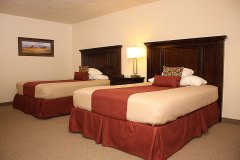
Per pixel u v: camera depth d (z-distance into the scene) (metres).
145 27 4.35
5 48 5.00
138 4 4.32
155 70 4.20
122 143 2.30
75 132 2.95
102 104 2.48
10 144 2.56
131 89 2.84
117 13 4.87
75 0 4.03
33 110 3.90
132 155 2.23
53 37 5.88
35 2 4.12
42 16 5.26
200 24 3.56
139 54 4.23
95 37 5.50
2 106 4.90
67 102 3.98
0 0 3.99
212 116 3.13
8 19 5.01
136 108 2.13
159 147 2.00
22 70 5.31
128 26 4.67
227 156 2.17
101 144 2.53
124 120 2.29
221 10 3.32
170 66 3.97
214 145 2.46
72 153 2.29
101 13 5.01
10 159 2.16
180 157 2.16
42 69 5.70
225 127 3.13
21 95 4.42
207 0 3.46
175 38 3.89
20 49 5.23
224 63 3.34
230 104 3.33
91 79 4.94
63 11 4.81
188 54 3.71
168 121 2.12
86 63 5.76
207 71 3.51
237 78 3.23
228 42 3.28
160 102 2.04
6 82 5.05
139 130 2.13
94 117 2.62
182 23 3.78
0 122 3.53
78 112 2.88
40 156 2.22
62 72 6.13
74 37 6.20
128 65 4.75
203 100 2.78
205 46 3.49
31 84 4.07
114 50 4.91
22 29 5.26
